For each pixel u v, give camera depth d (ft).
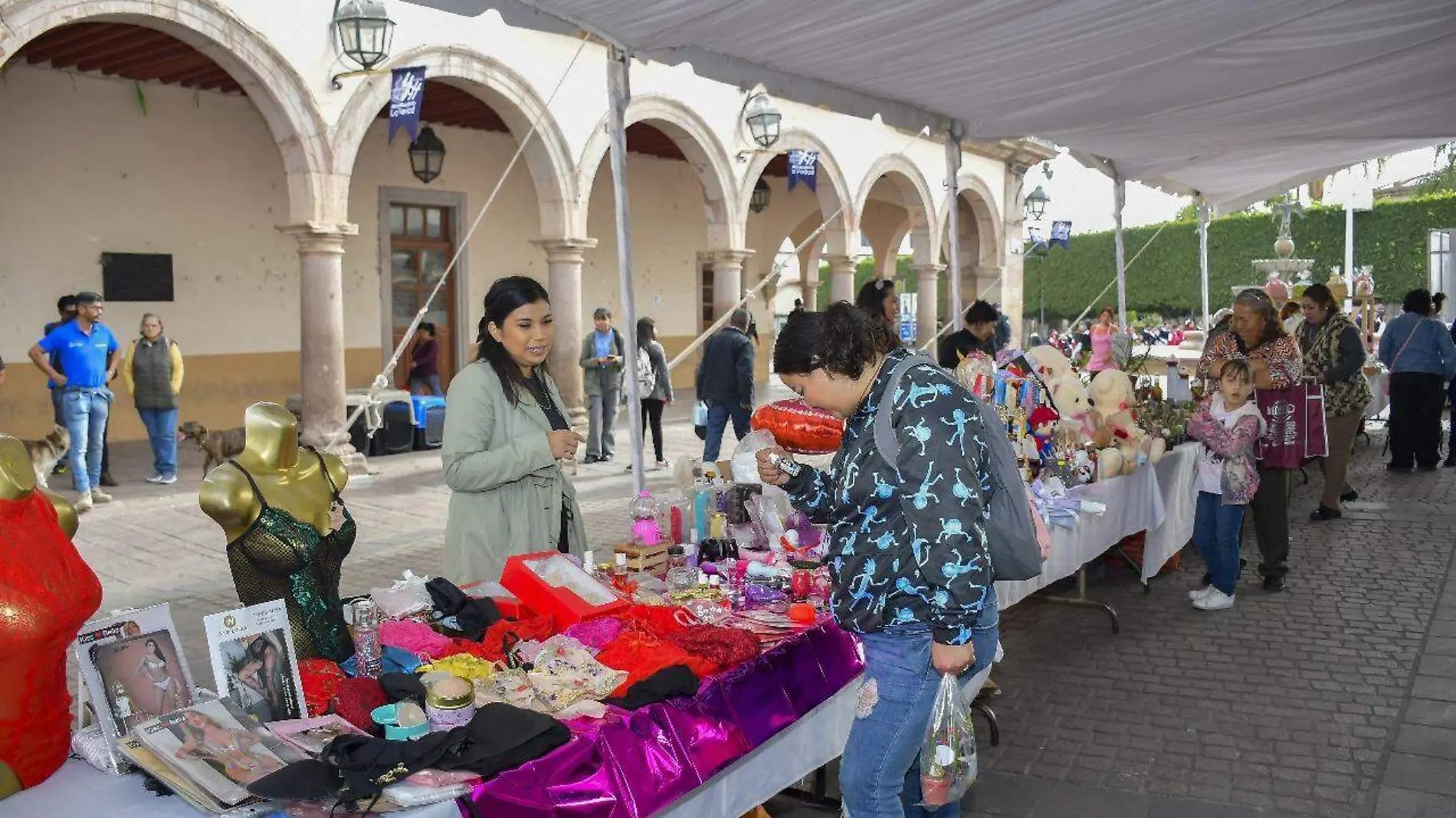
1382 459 36.76
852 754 8.31
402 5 32.07
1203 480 19.38
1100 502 17.61
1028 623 19.01
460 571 11.03
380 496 30.27
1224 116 22.74
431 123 47.57
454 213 49.88
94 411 28.53
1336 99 21.48
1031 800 12.19
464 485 10.80
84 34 31.35
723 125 44.06
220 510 7.81
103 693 6.75
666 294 61.67
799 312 8.29
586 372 35.94
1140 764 13.15
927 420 7.61
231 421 42.52
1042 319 100.78
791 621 10.25
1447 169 70.79
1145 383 24.50
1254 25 15.67
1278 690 15.55
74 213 37.93
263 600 8.15
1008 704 15.19
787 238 70.95
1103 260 105.29
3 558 6.26
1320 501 28.14
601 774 7.36
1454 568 22.03
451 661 8.22
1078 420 19.22
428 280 49.49
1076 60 16.92
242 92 41.42
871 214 76.28
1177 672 16.38
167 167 40.16
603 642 9.20
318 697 7.48
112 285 38.96
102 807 6.27
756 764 9.23
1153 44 16.20
